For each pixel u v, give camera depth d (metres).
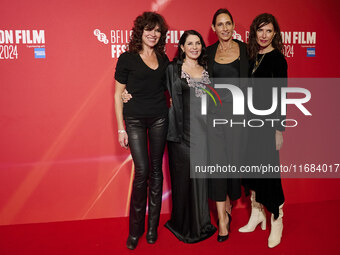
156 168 2.15
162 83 2.10
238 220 2.53
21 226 2.45
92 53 2.41
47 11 2.32
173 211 2.31
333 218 2.50
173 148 2.18
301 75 2.68
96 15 2.38
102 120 2.50
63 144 2.48
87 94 2.45
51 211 2.53
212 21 2.27
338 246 2.08
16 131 2.41
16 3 2.29
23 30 2.32
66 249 2.10
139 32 1.93
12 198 2.47
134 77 1.96
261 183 2.10
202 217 2.22
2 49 2.31
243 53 2.10
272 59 1.99
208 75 2.10
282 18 2.59
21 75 2.36
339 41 2.69
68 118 2.46
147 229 2.20
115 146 2.54
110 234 2.31
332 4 2.64
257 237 2.24
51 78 2.39
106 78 2.46
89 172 2.54
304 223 2.42
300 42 2.64
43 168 2.48
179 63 2.08
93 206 2.58
